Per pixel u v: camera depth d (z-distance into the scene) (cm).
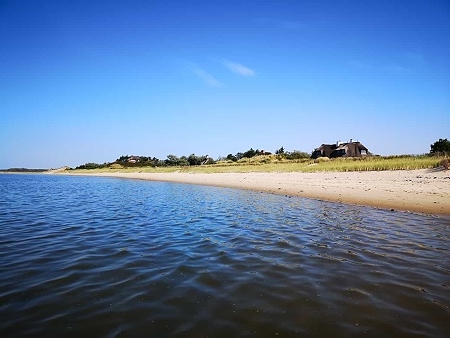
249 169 5162
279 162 6556
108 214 1505
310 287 589
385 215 1324
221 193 2505
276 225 1166
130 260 765
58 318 483
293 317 479
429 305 516
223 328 450
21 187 3759
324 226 1130
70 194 2709
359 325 456
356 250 826
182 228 1146
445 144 4881
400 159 3809
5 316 490
